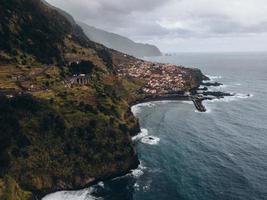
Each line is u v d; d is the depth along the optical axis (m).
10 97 127.69
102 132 131.75
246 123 192.88
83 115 135.25
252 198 105.88
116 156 126.31
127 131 141.50
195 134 172.12
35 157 114.62
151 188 113.56
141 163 134.62
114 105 162.88
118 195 109.56
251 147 151.75
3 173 102.94
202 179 119.25
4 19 186.00
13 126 117.50
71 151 121.69
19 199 100.00
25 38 188.50
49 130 123.62
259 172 124.62
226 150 147.88
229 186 113.94
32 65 173.88
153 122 196.12
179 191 110.88
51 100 137.38
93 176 118.56
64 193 112.25
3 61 165.75
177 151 147.00
